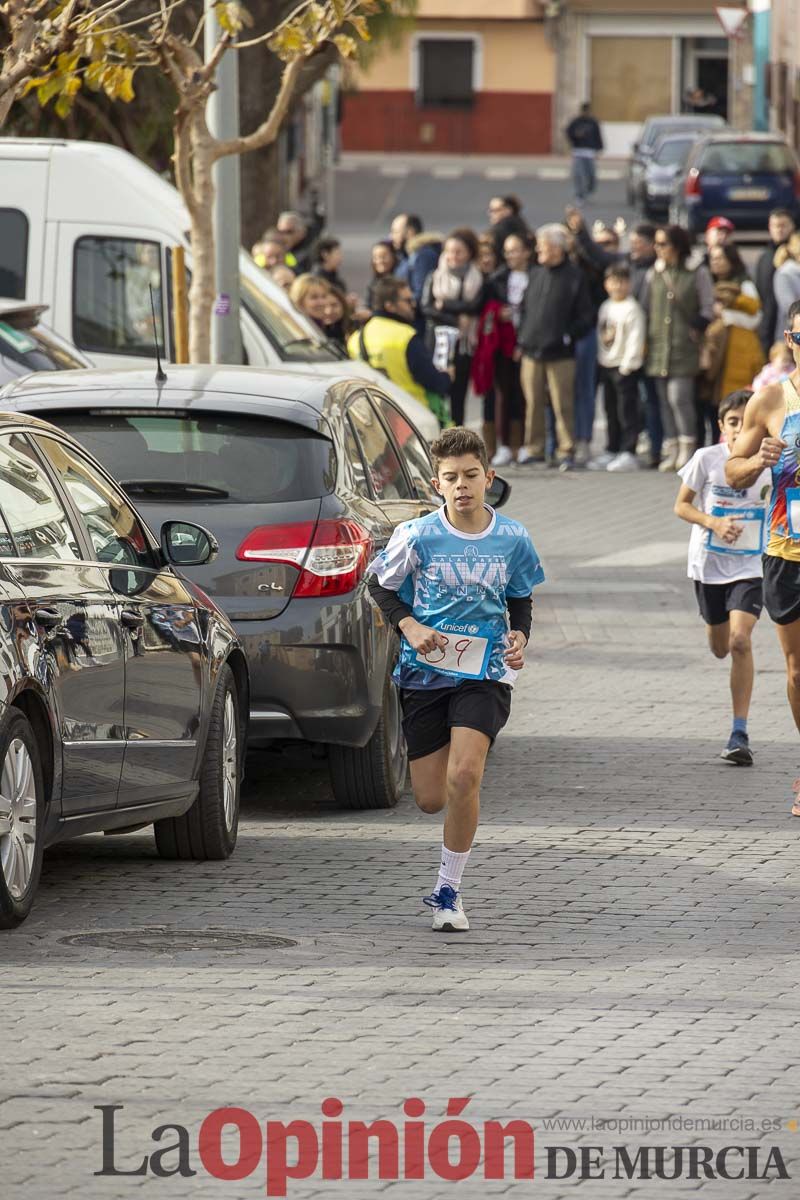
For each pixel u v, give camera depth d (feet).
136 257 195.11
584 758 123.85
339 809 111.55
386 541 108.88
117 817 90.79
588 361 253.85
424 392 205.46
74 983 76.89
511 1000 75.72
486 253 256.11
